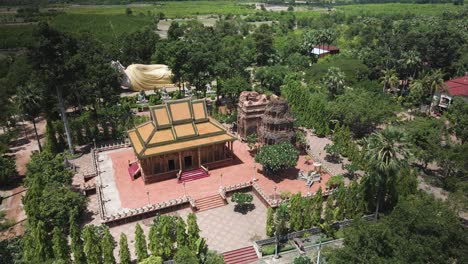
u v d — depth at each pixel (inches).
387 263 1502.2
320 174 3048.7
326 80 4606.3
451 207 2050.9
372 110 3659.0
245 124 3641.7
